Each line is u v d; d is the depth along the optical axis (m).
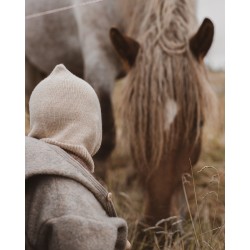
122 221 0.92
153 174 1.61
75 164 0.93
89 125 0.97
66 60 2.07
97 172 1.98
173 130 1.60
